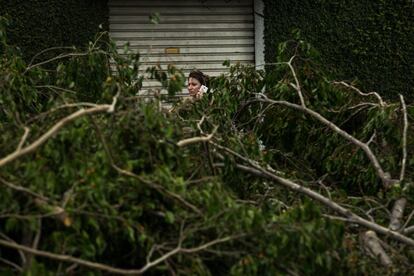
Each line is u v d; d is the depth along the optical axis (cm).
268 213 721
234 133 927
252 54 1964
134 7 1925
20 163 668
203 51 1956
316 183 868
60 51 1823
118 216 648
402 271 721
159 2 1933
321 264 673
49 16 1823
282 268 679
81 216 640
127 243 694
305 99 996
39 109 940
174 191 677
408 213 862
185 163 744
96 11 1853
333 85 1022
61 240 624
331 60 1925
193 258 651
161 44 1939
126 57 988
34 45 1816
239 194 822
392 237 746
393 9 1925
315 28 1920
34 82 972
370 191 923
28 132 657
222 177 808
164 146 728
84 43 1831
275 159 995
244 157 828
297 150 1009
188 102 944
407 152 935
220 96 980
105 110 679
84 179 645
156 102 787
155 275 685
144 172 704
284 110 1005
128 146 735
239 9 1961
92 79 975
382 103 972
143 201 684
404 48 1931
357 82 1085
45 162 671
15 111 788
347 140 965
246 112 1044
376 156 934
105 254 682
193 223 682
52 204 630
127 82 930
